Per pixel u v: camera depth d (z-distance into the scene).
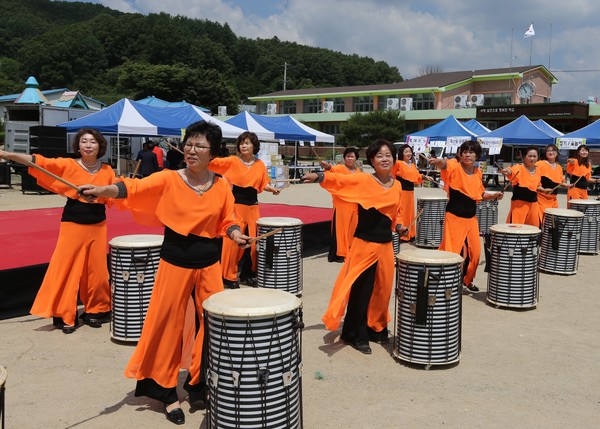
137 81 65.25
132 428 3.75
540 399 4.27
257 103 57.41
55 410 3.97
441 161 6.94
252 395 3.30
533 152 8.62
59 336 5.51
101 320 5.88
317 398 4.22
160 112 17.84
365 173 5.11
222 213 3.92
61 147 17.56
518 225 6.96
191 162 3.70
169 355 3.81
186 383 4.10
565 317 6.45
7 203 15.49
